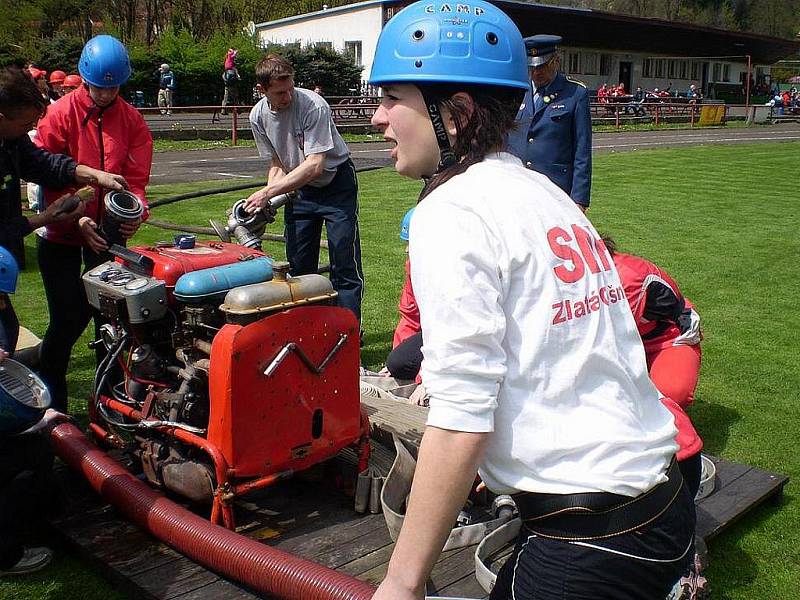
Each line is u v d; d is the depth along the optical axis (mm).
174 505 3068
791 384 5328
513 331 1509
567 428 1509
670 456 1635
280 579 2645
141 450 3379
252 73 33062
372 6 34750
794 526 3580
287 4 48938
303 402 3117
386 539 3178
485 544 2986
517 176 1655
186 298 3088
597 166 18719
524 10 39094
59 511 3209
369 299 7191
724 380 5391
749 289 7844
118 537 3166
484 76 1632
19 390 2863
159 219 10398
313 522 3297
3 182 3479
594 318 1570
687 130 33438
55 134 4074
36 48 34156
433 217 1523
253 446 3018
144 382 3385
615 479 1500
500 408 1508
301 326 3064
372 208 12023
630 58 45500
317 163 4969
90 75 3965
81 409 4598
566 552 1504
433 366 1443
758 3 81438
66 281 4066
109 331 3424
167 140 22953
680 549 1571
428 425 1441
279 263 3080
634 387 1617
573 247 1605
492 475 1557
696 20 77875
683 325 3490
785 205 13305
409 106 1671
